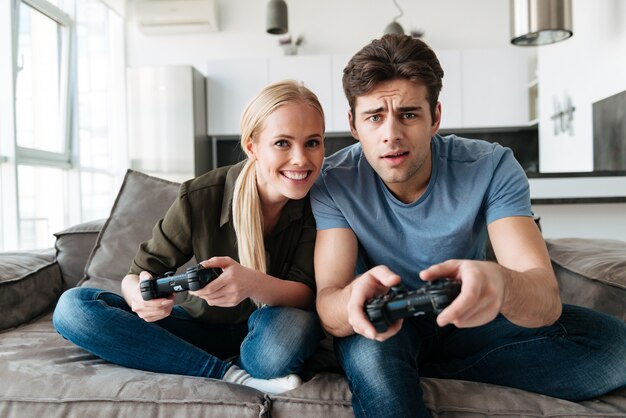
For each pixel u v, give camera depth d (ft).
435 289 2.14
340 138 16.58
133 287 3.62
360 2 16.69
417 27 16.57
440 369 3.48
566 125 12.16
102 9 15.80
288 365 3.21
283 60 15.76
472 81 15.38
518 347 3.19
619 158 9.57
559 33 10.04
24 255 5.41
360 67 3.26
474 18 16.48
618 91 9.61
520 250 3.12
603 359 3.01
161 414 2.96
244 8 16.80
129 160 15.39
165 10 16.20
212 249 3.91
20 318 4.72
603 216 8.37
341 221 3.59
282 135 3.41
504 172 3.44
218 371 3.45
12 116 10.07
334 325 3.06
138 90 15.06
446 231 3.46
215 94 15.97
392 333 2.39
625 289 3.70
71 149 13.43
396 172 3.31
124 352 3.43
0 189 10.11
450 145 3.71
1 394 3.14
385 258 3.59
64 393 3.11
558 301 2.86
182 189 3.99
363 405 2.76
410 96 3.19
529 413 2.87
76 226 5.65
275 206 3.88
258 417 2.91
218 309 3.92
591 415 2.87
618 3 9.51
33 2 11.32
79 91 13.67
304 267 3.73
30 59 11.37
